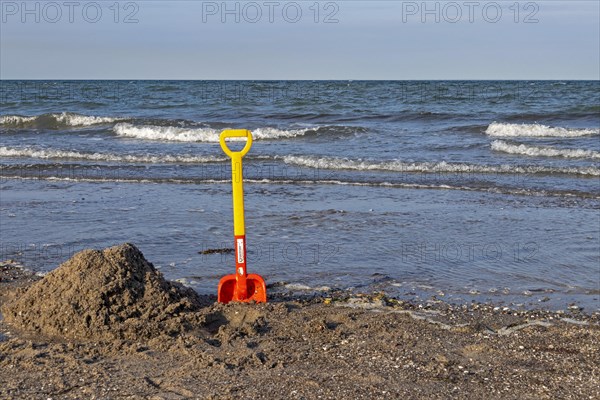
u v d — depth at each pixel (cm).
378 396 389
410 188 1239
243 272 571
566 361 445
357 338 488
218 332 494
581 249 790
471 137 2027
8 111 2989
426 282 664
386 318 538
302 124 2430
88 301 505
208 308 544
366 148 1784
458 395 392
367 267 716
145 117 2656
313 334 495
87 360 445
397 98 3516
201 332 502
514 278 679
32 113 2895
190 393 391
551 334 502
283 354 455
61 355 451
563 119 2500
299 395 389
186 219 951
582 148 1712
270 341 480
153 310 514
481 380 414
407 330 507
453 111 2842
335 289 637
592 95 3619
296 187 1249
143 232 870
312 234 864
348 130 2106
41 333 497
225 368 428
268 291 630
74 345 467
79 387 400
